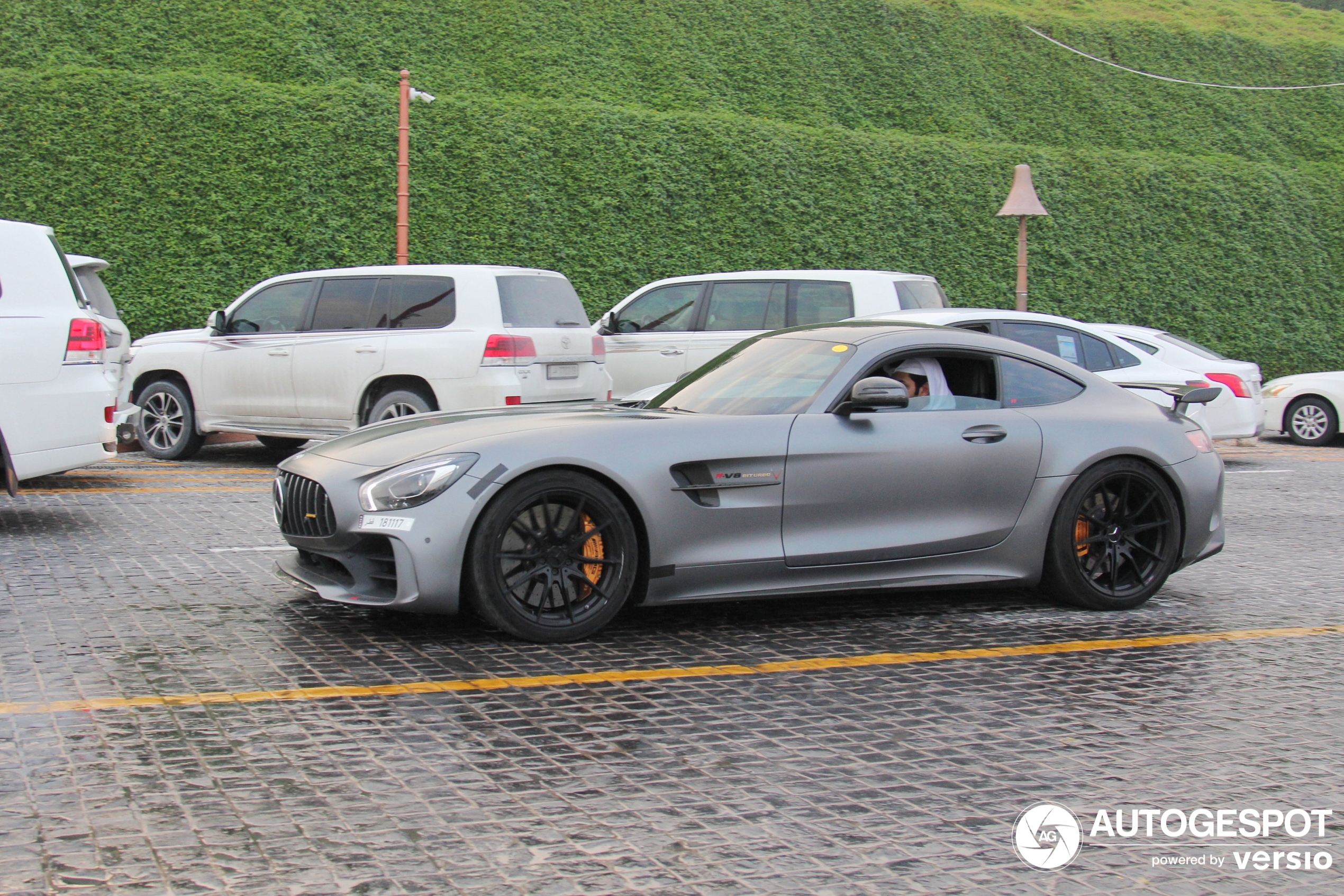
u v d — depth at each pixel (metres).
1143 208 27.42
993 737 4.17
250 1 22.47
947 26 32.03
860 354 5.90
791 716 4.34
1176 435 6.32
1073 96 31.61
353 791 3.51
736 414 5.72
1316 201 30.16
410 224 19.39
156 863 3.00
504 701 4.41
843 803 3.52
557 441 5.17
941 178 25.02
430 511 4.99
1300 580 7.21
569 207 20.73
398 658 4.94
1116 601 6.18
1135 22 35.53
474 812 3.38
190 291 17.44
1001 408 6.07
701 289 12.63
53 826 3.21
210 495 9.60
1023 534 5.96
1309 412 16.88
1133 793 3.68
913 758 3.93
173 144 18.38
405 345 10.84
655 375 12.54
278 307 11.62
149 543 7.41
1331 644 5.61
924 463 5.73
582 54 25.28
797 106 26.64
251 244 18.12
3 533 7.68
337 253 18.55
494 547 5.05
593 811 3.41
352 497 5.14
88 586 6.16
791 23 29.09
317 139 19.30
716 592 5.44
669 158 22.06
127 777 3.58
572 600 5.27
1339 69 36.09
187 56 20.84
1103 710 4.52
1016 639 5.59
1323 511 10.23
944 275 23.95
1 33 19.61
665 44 26.69
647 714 4.30
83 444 7.79
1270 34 40.09
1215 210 28.28
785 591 5.55
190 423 11.95
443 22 24.66
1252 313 27.30
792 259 22.20
